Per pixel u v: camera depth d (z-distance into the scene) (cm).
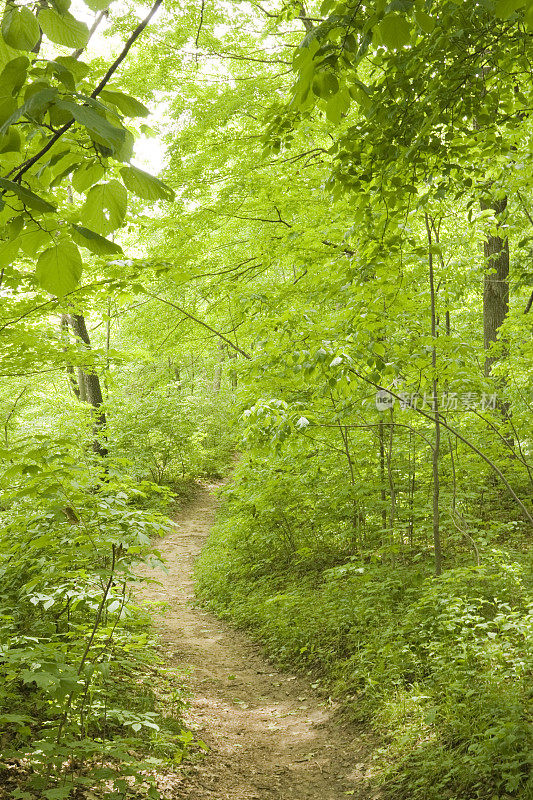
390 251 476
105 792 337
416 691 471
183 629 849
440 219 611
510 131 534
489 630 509
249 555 1050
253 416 515
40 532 404
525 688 398
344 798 393
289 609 766
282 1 677
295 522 980
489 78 367
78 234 129
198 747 460
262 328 600
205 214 727
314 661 642
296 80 225
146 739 435
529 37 325
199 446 2338
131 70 689
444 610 520
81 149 137
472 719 394
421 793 359
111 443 1797
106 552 351
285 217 723
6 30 120
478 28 311
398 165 385
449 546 767
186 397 2405
